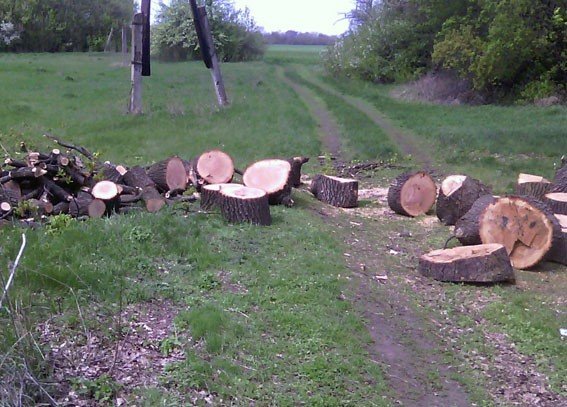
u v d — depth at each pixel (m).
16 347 4.45
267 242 8.00
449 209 9.87
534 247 7.98
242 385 4.84
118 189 8.65
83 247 7.07
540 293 7.23
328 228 9.18
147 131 17.56
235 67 40.59
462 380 5.33
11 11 48.06
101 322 5.52
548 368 5.63
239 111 21.27
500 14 24.05
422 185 10.59
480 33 26.41
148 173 9.96
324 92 28.48
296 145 16.50
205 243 7.61
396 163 15.41
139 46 20.25
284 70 39.44
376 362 5.43
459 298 6.98
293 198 10.79
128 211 8.66
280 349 5.39
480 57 24.77
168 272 6.79
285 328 5.74
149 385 4.75
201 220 8.51
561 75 24.95
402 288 7.13
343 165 15.02
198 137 16.92
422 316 6.45
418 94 27.45
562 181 10.19
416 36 31.70
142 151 15.13
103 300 5.95
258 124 19.11
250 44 48.38
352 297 6.66
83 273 6.32
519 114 22.03
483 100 25.75
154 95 25.22
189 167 10.26
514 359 5.76
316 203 10.85
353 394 4.91
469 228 8.30
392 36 32.50
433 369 5.46
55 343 5.09
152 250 7.22
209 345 5.29
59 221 7.75
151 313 5.86
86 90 26.27
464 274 7.33
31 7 48.75
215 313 5.76
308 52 60.31
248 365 5.12
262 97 25.41
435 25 30.53
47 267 6.32
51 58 41.97
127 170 9.84
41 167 8.34
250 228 8.41
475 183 9.93
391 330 6.07
